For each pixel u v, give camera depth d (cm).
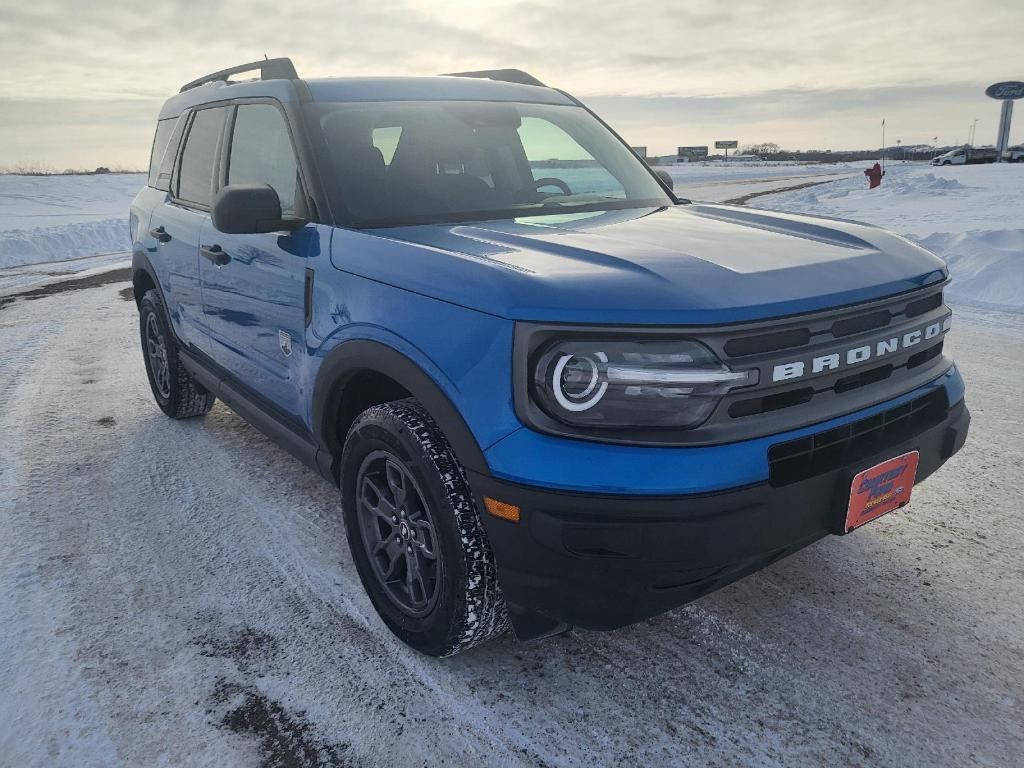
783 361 177
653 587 174
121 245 1670
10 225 1941
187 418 438
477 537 195
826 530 192
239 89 336
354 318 223
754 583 258
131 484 349
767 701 202
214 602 253
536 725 195
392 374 206
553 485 171
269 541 294
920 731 190
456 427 187
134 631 237
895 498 204
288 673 217
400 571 231
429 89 314
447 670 218
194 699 206
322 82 298
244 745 190
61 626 239
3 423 435
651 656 222
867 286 197
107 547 290
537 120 328
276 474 359
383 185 265
